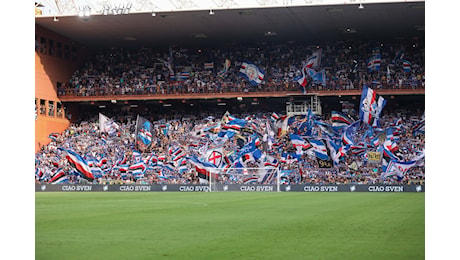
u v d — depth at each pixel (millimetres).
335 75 69812
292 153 60219
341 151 57688
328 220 21141
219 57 74438
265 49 74062
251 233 16688
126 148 65750
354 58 71000
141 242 14703
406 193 49469
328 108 73875
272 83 69062
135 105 75375
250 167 59500
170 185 58469
